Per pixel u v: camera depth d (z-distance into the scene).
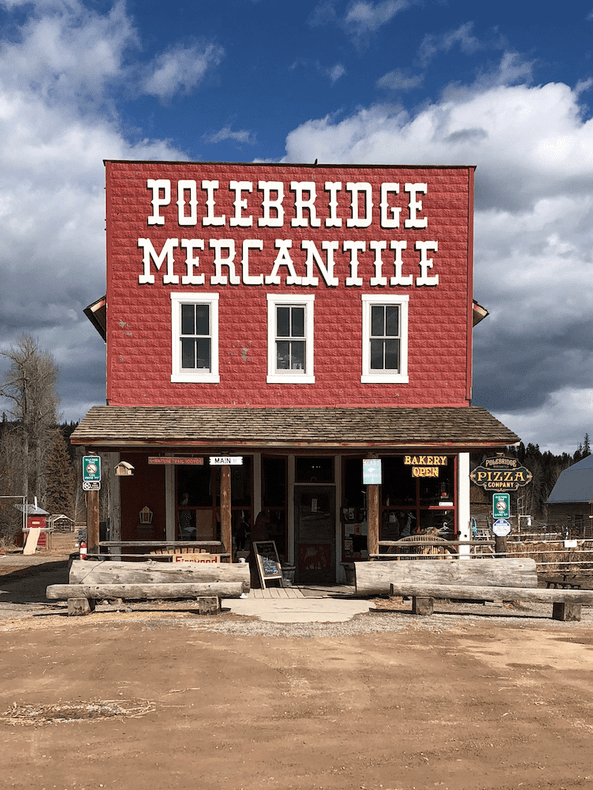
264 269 17.34
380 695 7.60
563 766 5.75
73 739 6.30
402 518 17.17
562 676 8.42
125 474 15.35
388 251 17.56
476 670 8.66
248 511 17.14
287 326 17.36
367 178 17.61
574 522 48.69
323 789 5.29
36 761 5.81
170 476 16.88
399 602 14.02
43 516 46.94
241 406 17.00
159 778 5.48
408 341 17.45
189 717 6.87
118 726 6.62
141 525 16.77
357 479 17.45
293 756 5.92
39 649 9.70
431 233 17.62
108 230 17.17
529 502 66.25
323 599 14.38
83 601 12.66
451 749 6.09
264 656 9.25
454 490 17.12
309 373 17.23
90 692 7.67
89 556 13.86
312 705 7.25
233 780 5.44
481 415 16.66
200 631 10.85
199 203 17.34
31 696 7.54
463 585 13.22
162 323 17.09
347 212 17.55
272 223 17.42
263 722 6.74
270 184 17.45
